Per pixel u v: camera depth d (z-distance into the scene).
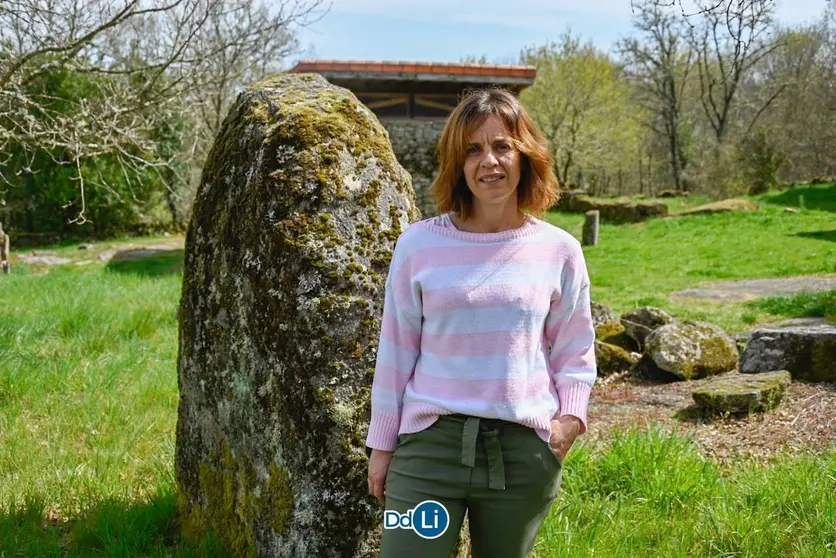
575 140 38.06
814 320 9.79
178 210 29.05
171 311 8.93
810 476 3.88
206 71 9.90
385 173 2.84
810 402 5.54
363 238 2.71
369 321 2.66
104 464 4.12
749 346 6.70
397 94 18.97
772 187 33.31
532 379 2.07
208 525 3.02
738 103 47.00
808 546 3.19
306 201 2.67
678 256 18.16
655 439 4.36
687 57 42.81
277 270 2.64
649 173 50.16
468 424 2.03
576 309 2.19
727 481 4.10
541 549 3.22
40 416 5.06
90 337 7.21
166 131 16.12
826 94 37.94
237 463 2.84
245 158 2.85
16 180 25.89
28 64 8.70
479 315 2.04
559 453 2.10
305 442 2.58
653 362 7.18
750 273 15.14
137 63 11.29
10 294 10.48
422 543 2.07
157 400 5.46
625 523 3.50
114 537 3.15
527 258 2.10
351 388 2.61
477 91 2.17
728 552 3.25
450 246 2.11
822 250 17.23
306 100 2.92
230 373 2.84
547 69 37.66
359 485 2.58
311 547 2.57
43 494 3.70
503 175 2.09
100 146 8.62
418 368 2.15
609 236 23.08
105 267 17.83
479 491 2.05
